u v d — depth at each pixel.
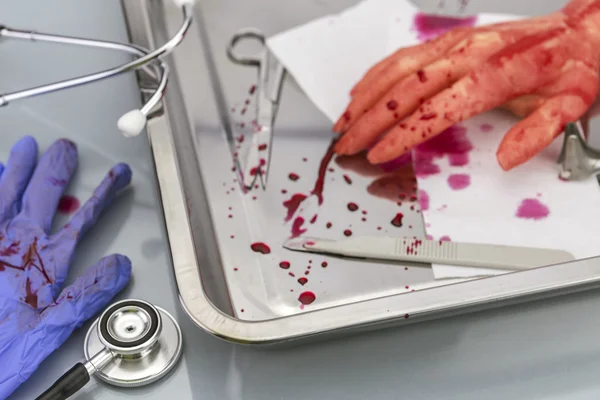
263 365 0.62
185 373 0.62
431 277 0.66
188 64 0.76
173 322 0.63
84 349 0.61
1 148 0.70
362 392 0.61
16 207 0.66
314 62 0.77
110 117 0.72
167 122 0.66
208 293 0.61
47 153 0.68
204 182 0.70
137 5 0.72
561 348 0.63
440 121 0.69
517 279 0.60
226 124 0.73
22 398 0.61
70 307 0.61
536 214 0.68
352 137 0.71
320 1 0.82
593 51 0.70
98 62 0.75
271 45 0.78
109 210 0.67
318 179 0.71
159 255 0.66
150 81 0.69
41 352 0.60
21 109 0.72
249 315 0.64
